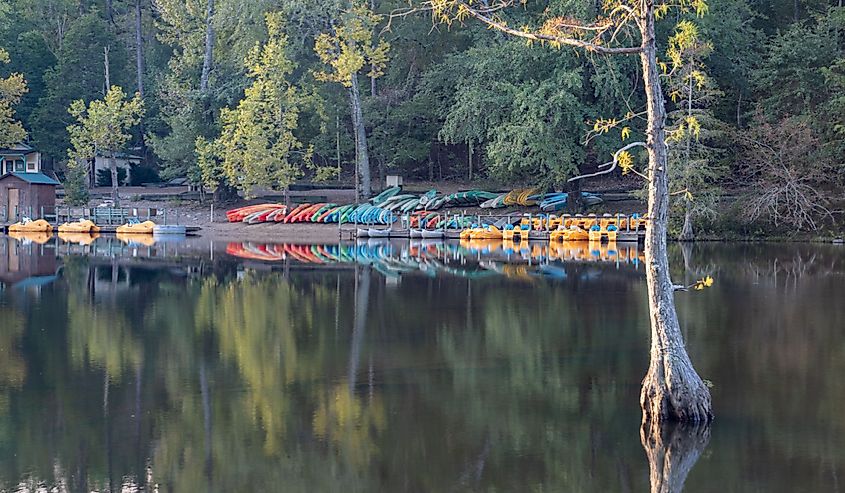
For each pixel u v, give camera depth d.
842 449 12.64
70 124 70.69
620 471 11.96
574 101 47.06
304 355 18.64
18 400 15.26
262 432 13.63
